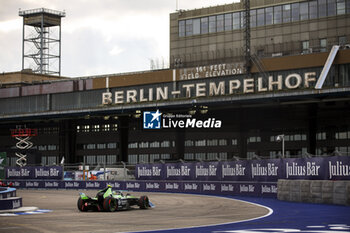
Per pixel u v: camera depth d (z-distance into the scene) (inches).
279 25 4554.6
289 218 1112.8
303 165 1726.1
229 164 2177.7
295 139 4205.2
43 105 5007.4
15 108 5172.2
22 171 3218.5
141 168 2677.2
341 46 3786.9
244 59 4136.3
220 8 4837.6
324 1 4392.2
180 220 1105.4
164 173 2549.2
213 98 3919.8
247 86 3818.9
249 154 4384.8
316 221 1030.4
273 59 3875.5
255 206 1535.4
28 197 2219.5
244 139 4286.4
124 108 4347.9
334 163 1566.2
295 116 4126.5
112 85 4611.2
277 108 4168.3
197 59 4899.1
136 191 2689.5
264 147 4320.9
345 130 4025.6
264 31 4611.2
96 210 1456.7
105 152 5196.9
